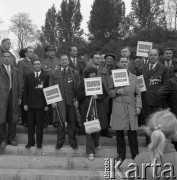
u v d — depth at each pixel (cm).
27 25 5069
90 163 703
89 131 675
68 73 749
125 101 693
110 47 4081
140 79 732
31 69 862
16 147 760
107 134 799
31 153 753
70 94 741
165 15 4759
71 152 745
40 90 743
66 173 671
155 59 746
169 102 596
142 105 748
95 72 725
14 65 911
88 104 716
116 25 5594
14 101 782
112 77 718
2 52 864
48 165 712
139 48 919
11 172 679
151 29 4538
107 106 780
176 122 253
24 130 850
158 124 251
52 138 811
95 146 739
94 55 808
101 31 5547
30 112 751
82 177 652
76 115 762
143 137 795
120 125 684
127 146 771
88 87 700
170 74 724
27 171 688
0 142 772
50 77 750
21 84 847
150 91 727
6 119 787
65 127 781
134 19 5459
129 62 816
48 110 834
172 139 255
